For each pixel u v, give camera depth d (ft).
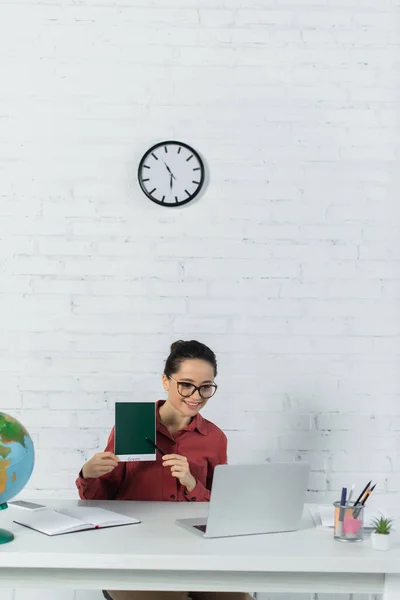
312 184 10.00
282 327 9.88
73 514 6.50
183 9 10.07
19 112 9.95
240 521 5.99
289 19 10.08
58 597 9.46
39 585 5.48
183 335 9.84
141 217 9.93
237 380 9.82
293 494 6.20
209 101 10.02
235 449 9.76
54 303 9.82
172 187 9.91
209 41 10.05
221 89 10.03
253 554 5.40
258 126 10.02
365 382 9.86
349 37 10.09
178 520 6.39
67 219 9.89
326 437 9.80
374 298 9.94
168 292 9.87
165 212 9.94
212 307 9.87
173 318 9.86
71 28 10.02
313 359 9.86
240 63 10.05
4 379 9.73
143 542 5.66
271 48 10.06
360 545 5.76
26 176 9.91
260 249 9.93
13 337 9.78
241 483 5.94
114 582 5.50
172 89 10.02
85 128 9.98
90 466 7.22
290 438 9.78
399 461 9.79
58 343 9.79
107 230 9.91
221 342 9.86
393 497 9.74
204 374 7.83
